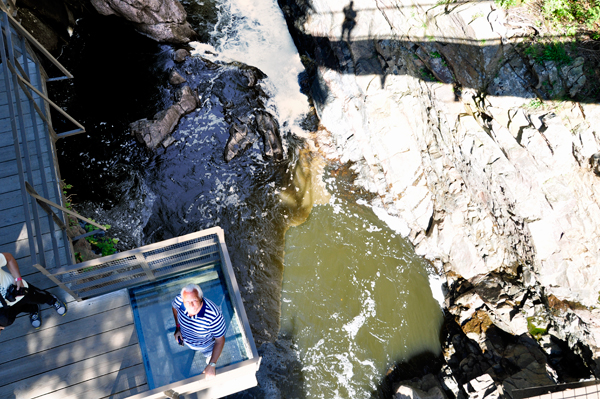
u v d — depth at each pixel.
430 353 10.27
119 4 13.37
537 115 8.93
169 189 11.86
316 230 11.90
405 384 9.43
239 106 13.34
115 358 5.29
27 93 6.59
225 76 13.79
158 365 5.27
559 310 9.46
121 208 11.34
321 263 11.41
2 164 6.59
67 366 5.20
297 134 13.30
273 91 13.90
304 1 13.55
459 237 11.18
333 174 12.77
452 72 10.08
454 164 10.90
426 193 11.88
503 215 10.15
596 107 8.30
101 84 13.17
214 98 13.37
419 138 11.66
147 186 11.79
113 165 11.93
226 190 12.09
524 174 9.34
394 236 11.92
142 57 13.84
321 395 9.62
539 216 9.37
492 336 9.92
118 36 14.13
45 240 6.02
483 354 9.66
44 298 5.14
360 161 12.80
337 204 12.34
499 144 9.58
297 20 14.09
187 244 5.35
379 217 12.17
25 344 5.28
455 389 9.31
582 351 9.05
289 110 13.66
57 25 13.39
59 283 4.95
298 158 12.89
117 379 5.18
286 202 12.21
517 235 9.99
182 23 14.17
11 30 7.02
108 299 5.65
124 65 13.62
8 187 6.40
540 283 9.77
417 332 10.52
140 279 5.71
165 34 13.96
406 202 12.03
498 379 9.00
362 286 11.10
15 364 5.17
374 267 11.40
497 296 10.27
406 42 10.77
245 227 11.66
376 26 11.38
